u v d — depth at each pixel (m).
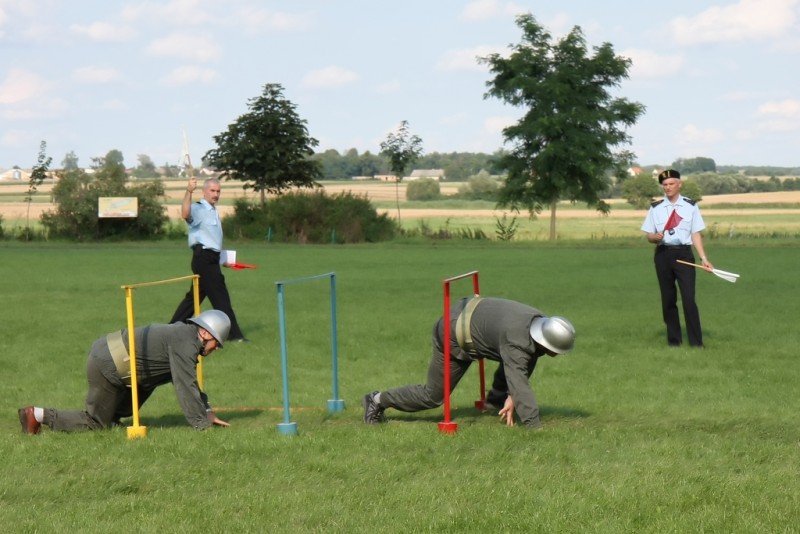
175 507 7.91
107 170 63.91
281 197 63.16
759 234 63.16
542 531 7.23
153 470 9.04
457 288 28.92
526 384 10.36
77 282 31.11
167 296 26.61
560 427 10.72
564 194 67.38
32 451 9.74
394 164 68.62
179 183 155.25
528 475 8.70
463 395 13.00
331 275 11.83
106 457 9.48
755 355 16.27
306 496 8.16
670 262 17.22
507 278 32.44
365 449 9.66
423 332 19.34
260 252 49.47
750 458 9.27
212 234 17.53
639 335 18.69
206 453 9.59
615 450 9.58
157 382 10.72
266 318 21.77
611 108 67.56
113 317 21.97
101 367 10.48
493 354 10.53
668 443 9.83
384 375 14.80
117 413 10.88
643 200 131.12
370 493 8.23
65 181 62.94
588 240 61.97
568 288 28.73
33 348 17.53
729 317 21.34
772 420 11.17
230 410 12.14
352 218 61.25
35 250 51.34
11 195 132.75
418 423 11.05
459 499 8.03
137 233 63.38
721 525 7.29
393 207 127.44
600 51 68.25
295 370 15.27
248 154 68.38
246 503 7.98
